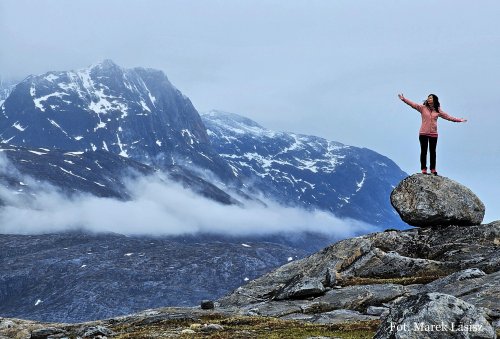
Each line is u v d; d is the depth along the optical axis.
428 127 46.62
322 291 43.50
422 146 48.09
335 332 31.17
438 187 48.31
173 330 36.72
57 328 44.66
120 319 45.53
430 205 47.94
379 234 50.25
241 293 50.16
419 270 44.69
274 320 37.59
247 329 35.00
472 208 48.00
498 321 28.20
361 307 39.03
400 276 45.16
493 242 45.03
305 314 39.97
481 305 30.98
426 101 46.88
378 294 39.59
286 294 44.62
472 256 44.16
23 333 46.84
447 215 47.53
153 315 44.38
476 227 46.75
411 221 49.19
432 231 48.19
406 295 38.38
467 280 35.78
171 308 47.84
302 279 45.47
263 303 44.97
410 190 49.16
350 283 44.62
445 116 46.59
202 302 46.62
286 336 30.86
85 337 38.59
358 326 32.09
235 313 42.75
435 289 36.47
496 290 32.50
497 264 41.44
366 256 47.88
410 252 47.62
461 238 46.25
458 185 48.91
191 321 40.97
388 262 46.47
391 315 21.42
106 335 38.78
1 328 49.12
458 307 20.39
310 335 30.56
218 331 34.78
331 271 46.25
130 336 35.69
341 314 37.66
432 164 49.22
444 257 45.44
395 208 50.06
